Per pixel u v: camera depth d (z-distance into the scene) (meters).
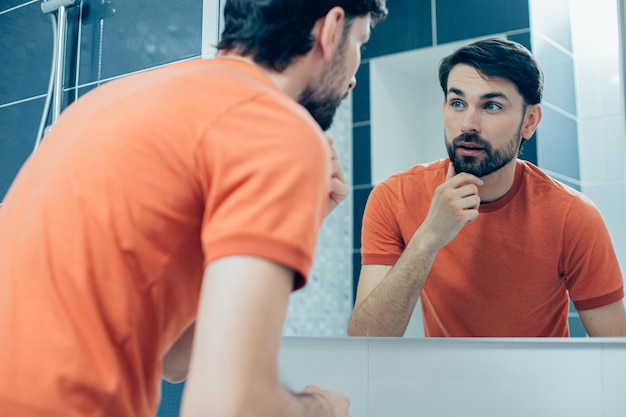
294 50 0.78
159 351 0.74
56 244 0.67
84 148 0.69
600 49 1.13
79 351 0.65
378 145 1.31
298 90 0.81
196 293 0.75
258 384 0.57
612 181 1.11
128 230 0.66
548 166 1.16
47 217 0.68
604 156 1.12
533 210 1.17
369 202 1.31
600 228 1.12
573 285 1.14
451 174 1.23
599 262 1.12
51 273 0.66
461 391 1.22
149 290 0.69
